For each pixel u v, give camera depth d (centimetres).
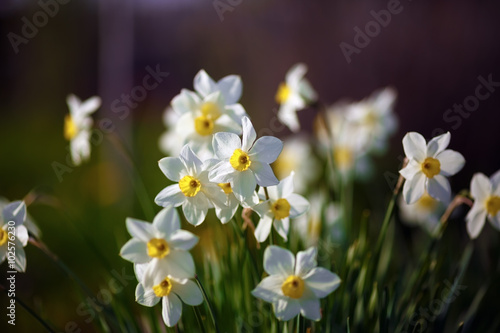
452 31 188
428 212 102
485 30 180
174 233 65
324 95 222
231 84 74
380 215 130
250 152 66
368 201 154
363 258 78
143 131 248
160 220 65
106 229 156
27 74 285
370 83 210
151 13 262
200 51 262
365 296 75
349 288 77
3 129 259
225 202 66
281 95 94
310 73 226
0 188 199
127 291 94
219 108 72
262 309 74
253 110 241
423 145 69
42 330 115
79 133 85
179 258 65
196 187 65
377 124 108
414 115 199
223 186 67
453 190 177
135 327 77
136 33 261
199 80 74
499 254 95
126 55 189
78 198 184
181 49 266
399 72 202
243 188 65
